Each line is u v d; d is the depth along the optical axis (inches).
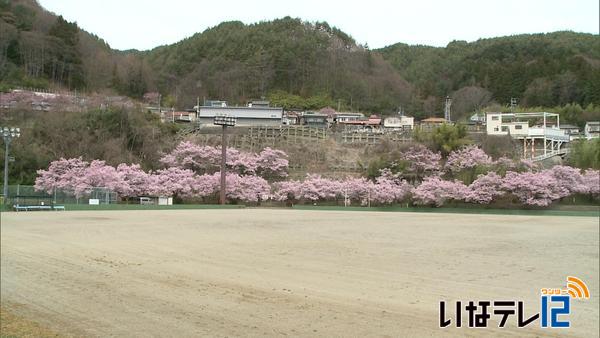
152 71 6195.9
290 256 804.6
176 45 7470.5
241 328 391.9
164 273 632.4
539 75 5516.7
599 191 2506.2
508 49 6466.5
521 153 3314.5
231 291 530.6
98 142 2928.2
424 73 6993.1
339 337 373.4
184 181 2699.3
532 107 5137.8
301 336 373.4
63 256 764.0
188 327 392.5
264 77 6417.3
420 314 450.6
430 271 680.4
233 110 4005.9
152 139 3211.1
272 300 491.2
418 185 2839.6
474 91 5551.2
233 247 909.8
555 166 2623.0
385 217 2003.0
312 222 1603.1
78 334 370.3
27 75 4475.9
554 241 1091.9
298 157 3373.5
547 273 680.4
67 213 1905.8
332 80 6525.6
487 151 3208.7
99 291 522.9
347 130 3983.8
